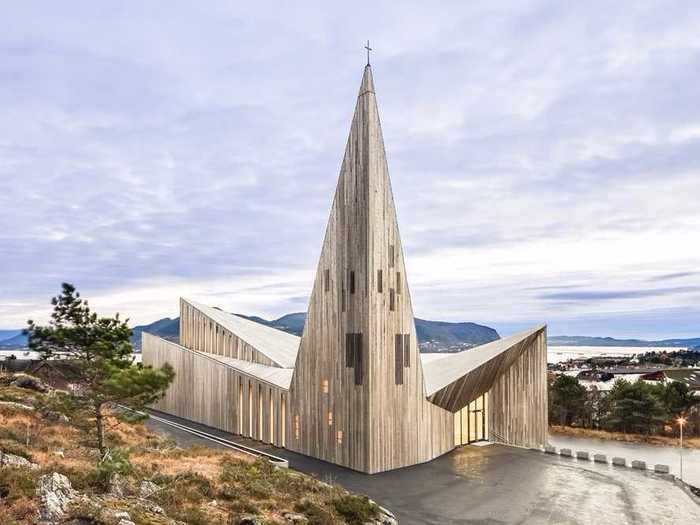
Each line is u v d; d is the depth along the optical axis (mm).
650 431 50906
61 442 23625
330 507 19031
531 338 39312
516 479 27828
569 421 57938
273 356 43281
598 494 25281
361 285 28984
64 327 18312
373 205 29234
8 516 12023
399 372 30172
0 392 31062
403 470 29266
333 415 30438
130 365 19109
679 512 22672
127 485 16484
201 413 43844
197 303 57094
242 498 18094
